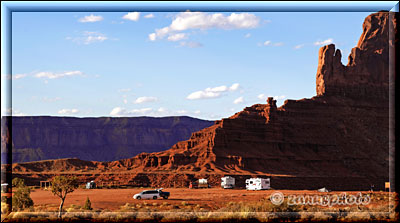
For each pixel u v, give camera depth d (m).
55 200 72.38
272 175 176.25
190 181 159.38
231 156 190.50
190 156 190.00
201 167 182.88
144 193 76.19
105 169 196.62
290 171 197.12
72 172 185.12
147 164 190.00
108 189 121.00
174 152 197.88
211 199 75.69
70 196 82.06
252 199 74.62
